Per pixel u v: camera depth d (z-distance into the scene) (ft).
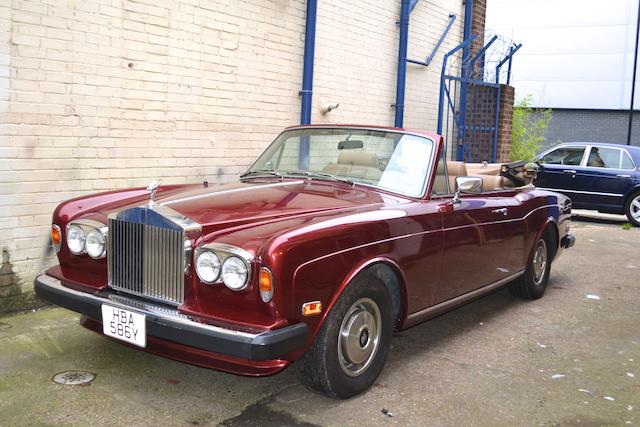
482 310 18.97
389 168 14.69
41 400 11.44
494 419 11.47
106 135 18.37
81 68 17.57
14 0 15.97
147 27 19.10
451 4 33.37
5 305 16.44
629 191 39.60
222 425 10.86
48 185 17.12
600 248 30.91
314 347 11.21
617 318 18.45
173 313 10.51
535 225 18.81
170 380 12.64
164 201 12.53
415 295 13.33
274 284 10.03
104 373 12.80
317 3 25.09
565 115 68.28
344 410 11.59
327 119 26.50
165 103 19.89
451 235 14.32
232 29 21.74
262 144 23.45
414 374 13.50
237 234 10.59
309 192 13.73
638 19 63.36
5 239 16.34
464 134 34.22
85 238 12.16
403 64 29.50
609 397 12.65
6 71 15.98
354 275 11.36
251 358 9.73
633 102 64.23
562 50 67.56
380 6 28.48
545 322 17.83
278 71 23.72
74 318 16.16
